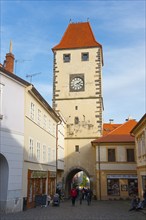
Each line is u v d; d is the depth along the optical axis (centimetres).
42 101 3300
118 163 4616
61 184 4731
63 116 5066
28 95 2814
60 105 5159
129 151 4656
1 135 2328
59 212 2469
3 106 2381
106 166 4619
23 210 2538
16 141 2494
